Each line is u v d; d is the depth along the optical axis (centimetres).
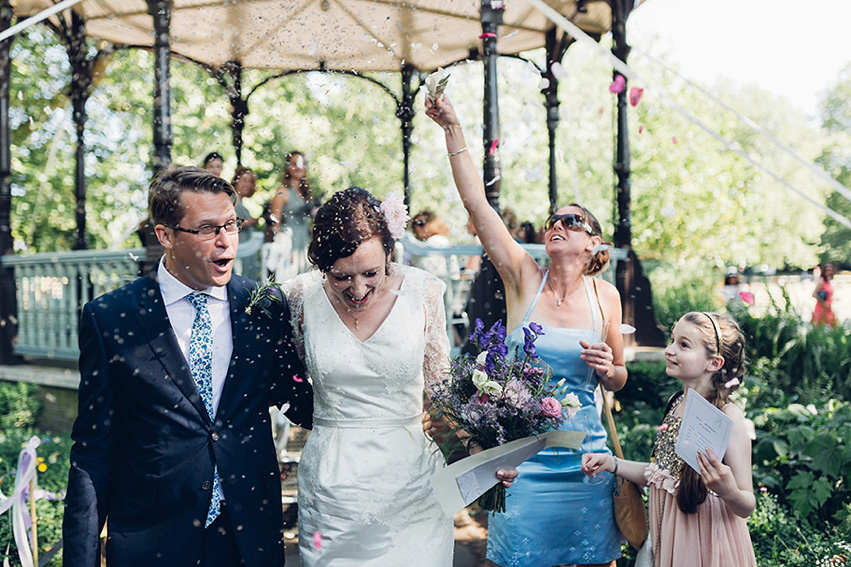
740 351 223
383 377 208
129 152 898
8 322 629
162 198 188
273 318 213
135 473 193
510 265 269
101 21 671
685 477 215
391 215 196
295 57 704
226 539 196
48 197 948
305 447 218
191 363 198
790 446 384
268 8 607
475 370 212
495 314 487
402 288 218
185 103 750
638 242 1137
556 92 732
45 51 796
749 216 1159
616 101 657
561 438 220
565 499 246
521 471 248
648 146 1101
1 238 652
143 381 191
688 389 228
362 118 616
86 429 191
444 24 650
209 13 627
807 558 315
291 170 502
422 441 217
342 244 189
